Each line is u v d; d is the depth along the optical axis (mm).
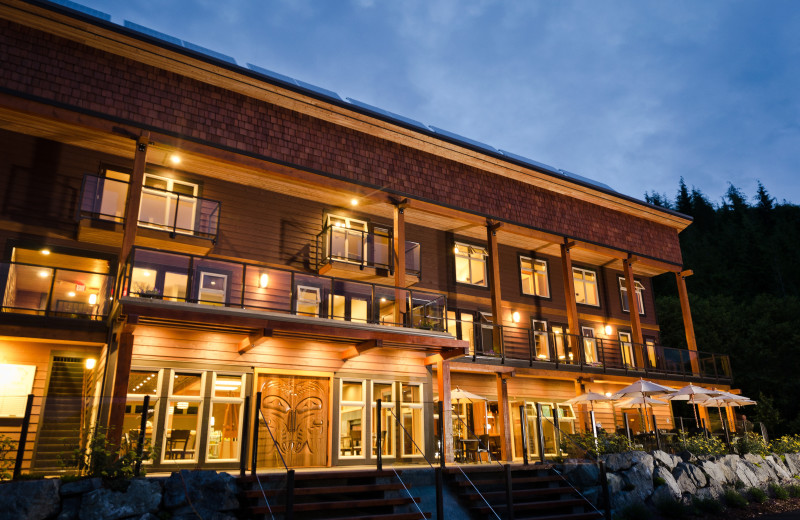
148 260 10977
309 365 12734
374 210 16969
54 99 11406
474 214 17250
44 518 7082
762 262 46094
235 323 10969
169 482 8047
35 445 10148
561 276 21609
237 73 13367
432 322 14414
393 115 18891
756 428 19484
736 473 14969
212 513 8039
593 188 20281
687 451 14680
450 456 13648
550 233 19109
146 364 10938
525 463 11914
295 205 15797
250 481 8633
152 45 12328
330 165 14781
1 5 11133
